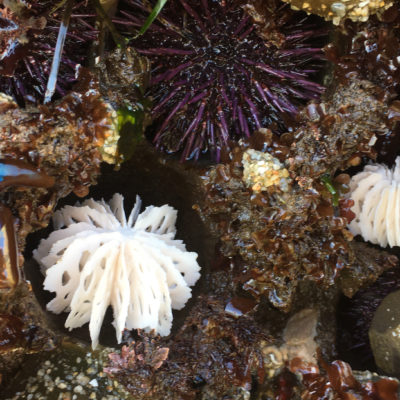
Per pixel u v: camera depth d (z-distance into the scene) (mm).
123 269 199
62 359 207
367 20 202
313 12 191
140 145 224
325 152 197
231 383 214
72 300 200
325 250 212
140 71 190
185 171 226
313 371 216
